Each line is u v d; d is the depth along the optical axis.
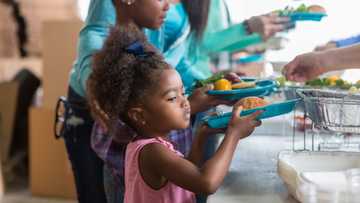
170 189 0.93
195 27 1.65
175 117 0.93
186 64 1.60
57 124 1.57
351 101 0.89
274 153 1.20
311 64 1.16
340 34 1.49
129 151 0.97
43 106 2.82
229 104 1.14
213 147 1.16
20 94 3.01
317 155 0.94
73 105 1.46
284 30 1.61
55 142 2.80
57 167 2.81
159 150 0.89
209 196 0.92
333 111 0.90
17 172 3.20
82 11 3.49
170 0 1.54
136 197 0.94
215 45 1.79
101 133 1.33
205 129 1.06
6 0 3.51
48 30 2.75
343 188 0.76
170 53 1.54
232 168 1.08
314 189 0.78
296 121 1.23
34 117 2.80
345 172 0.84
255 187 0.97
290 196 0.91
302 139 1.25
